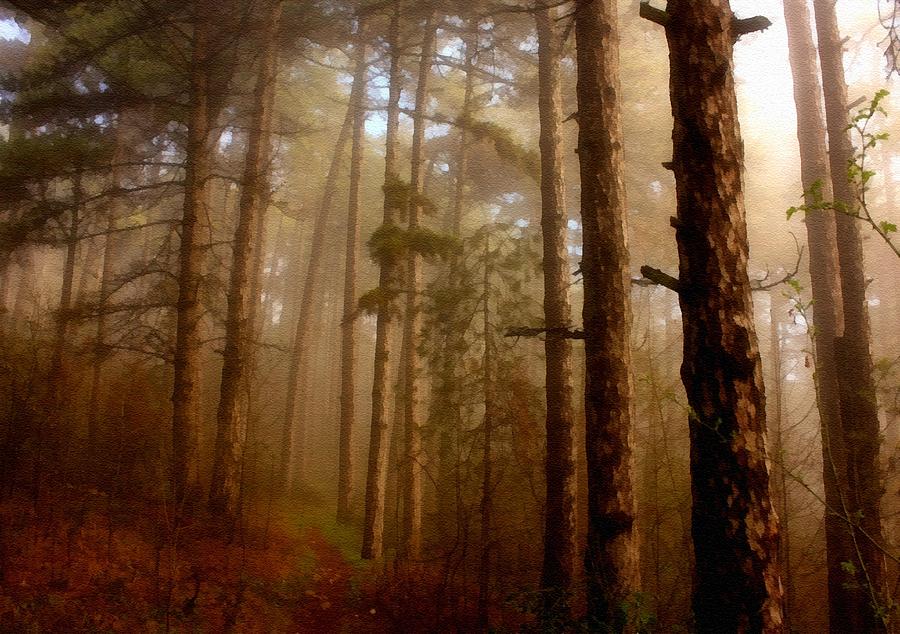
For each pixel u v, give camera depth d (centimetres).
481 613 845
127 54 1441
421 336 1356
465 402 1164
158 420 1203
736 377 419
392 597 951
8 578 654
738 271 437
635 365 1329
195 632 704
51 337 1391
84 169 1231
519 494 1223
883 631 734
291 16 1503
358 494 1992
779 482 923
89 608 661
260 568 972
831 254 1002
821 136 1051
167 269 1333
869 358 880
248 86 1984
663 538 1099
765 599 390
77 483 1039
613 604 620
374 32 1758
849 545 802
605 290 715
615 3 804
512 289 1207
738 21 493
